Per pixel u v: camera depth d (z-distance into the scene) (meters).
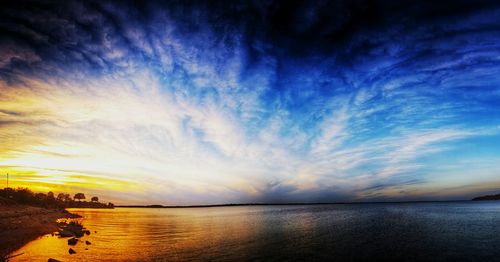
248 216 112.50
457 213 96.25
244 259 27.92
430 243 36.09
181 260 26.94
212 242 38.06
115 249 31.22
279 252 31.33
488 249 32.12
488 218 72.12
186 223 73.31
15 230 38.19
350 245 35.47
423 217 78.94
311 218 88.00
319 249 33.00
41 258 25.05
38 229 42.00
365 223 64.69
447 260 27.62
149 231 51.91
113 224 67.00
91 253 28.45
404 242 37.09
